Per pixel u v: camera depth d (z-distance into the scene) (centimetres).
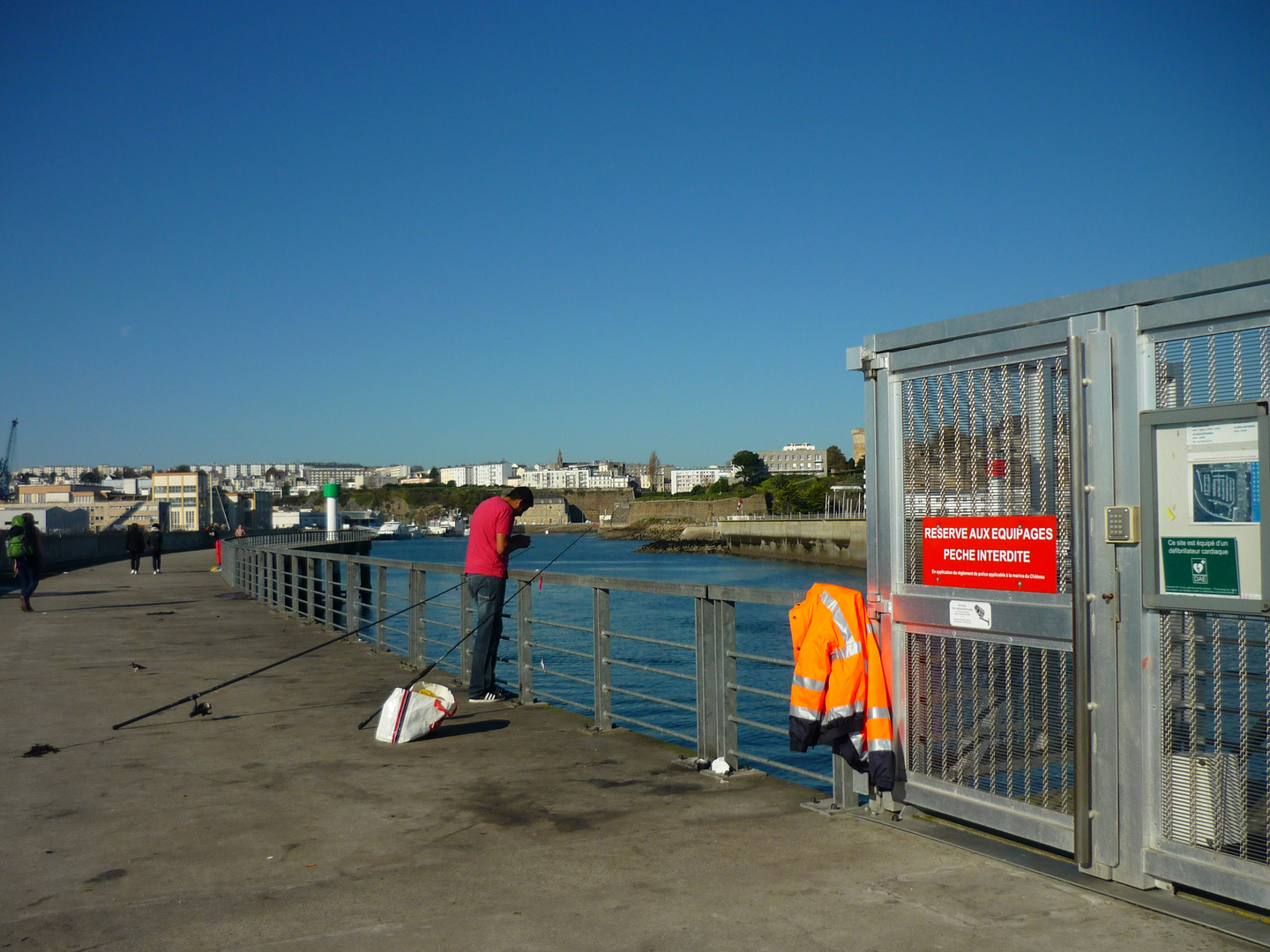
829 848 411
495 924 334
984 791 415
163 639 1272
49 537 3788
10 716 738
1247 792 328
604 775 544
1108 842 365
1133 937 317
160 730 682
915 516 449
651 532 15450
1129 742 359
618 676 1923
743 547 11050
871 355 469
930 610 437
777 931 325
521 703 777
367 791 514
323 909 349
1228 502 329
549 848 415
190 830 447
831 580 6831
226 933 329
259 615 1639
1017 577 400
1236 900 333
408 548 13488
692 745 1326
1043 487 391
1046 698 390
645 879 376
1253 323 322
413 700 640
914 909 343
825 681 440
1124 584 359
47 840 434
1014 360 402
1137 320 354
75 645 1203
